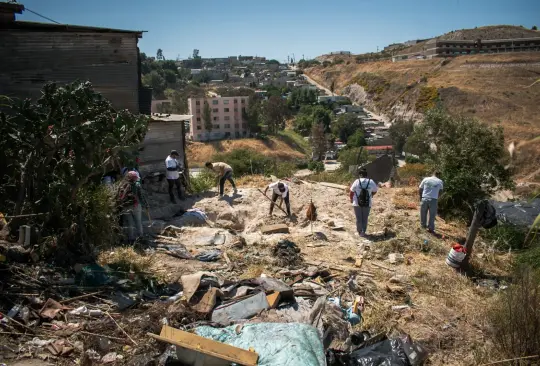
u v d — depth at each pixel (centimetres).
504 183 1081
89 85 654
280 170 1708
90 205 689
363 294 618
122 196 759
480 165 1085
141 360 412
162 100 10294
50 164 684
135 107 1156
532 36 11050
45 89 626
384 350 452
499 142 1095
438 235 907
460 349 499
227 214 1046
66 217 654
